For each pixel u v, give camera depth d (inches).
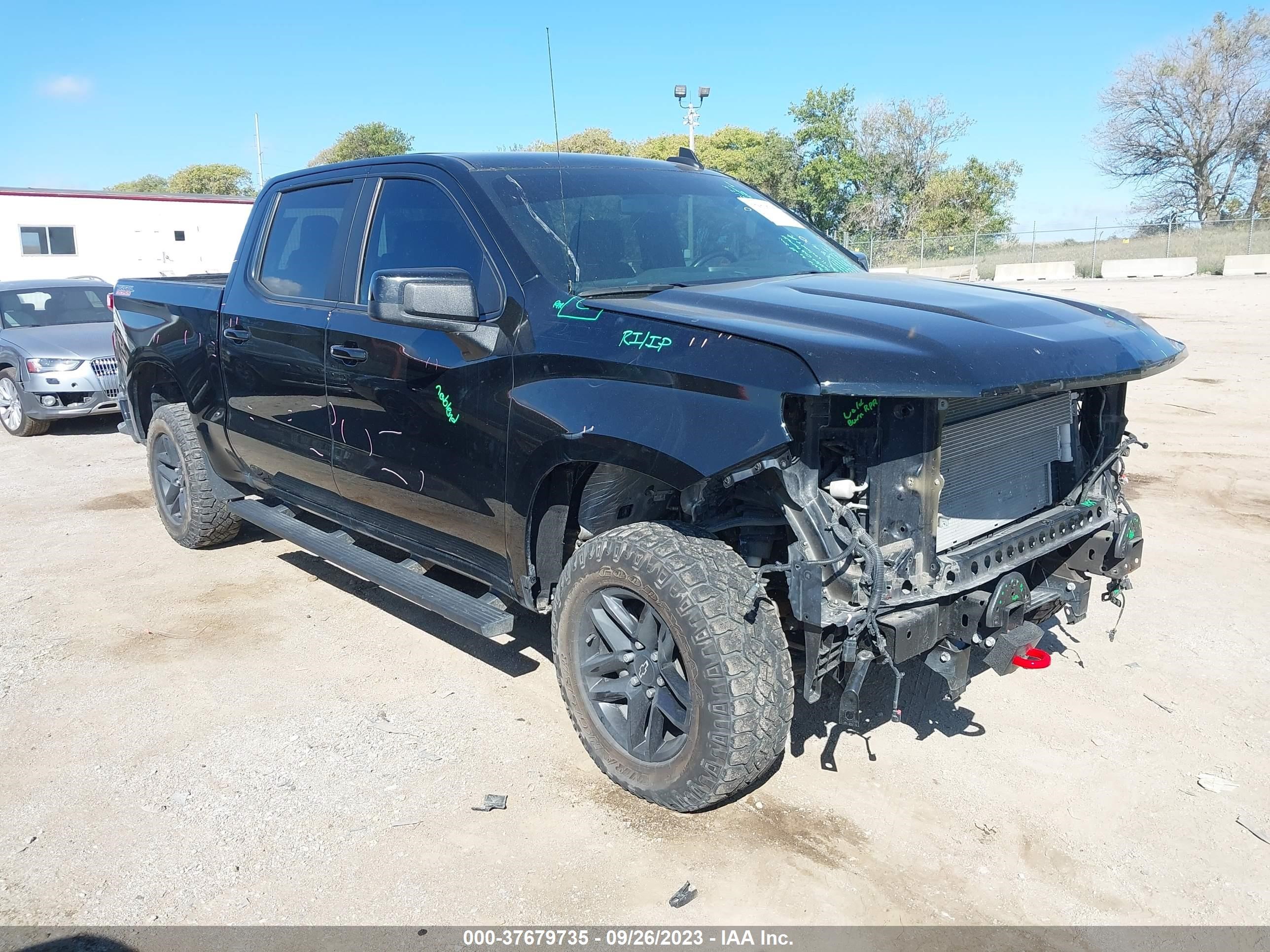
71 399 395.5
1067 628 173.0
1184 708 144.7
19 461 354.3
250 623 185.6
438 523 147.9
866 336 103.0
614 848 114.3
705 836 116.2
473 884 108.4
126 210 1192.2
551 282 129.0
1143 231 1375.5
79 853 115.5
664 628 114.7
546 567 134.6
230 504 206.7
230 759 136.2
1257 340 531.8
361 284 159.3
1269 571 197.3
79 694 156.9
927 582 105.3
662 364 109.3
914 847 113.6
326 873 111.0
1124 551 131.0
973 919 101.6
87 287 473.4
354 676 162.2
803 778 128.0
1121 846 113.4
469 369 132.8
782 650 110.8
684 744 113.3
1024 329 110.6
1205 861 110.4
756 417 100.3
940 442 104.1
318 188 176.4
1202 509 239.8
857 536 103.5
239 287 191.0
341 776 131.4
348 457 162.6
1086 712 144.2
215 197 1250.6
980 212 1998.0
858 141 2028.8
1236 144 1699.1
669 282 136.3
